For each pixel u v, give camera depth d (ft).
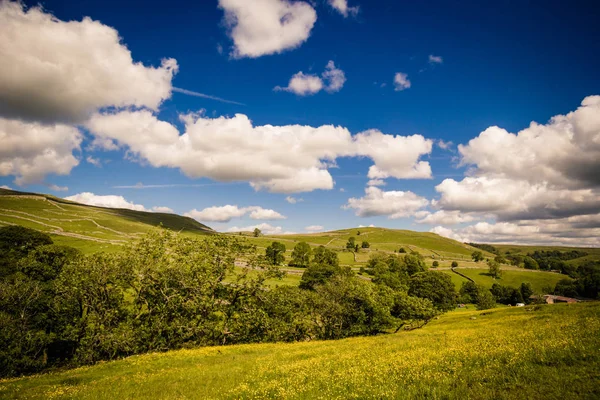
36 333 112.47
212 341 128.26
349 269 475.72
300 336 159.33
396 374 47.16
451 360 50.96
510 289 489.26
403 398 36.58
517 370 40.93
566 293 507.30
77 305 119.75
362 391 40.83
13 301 113.50
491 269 597.93
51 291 127.34
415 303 184.03
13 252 207.92
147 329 112.16
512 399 33.22
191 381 58.75
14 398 53.47
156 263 124.06
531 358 44.68
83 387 58.90
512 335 70.03
